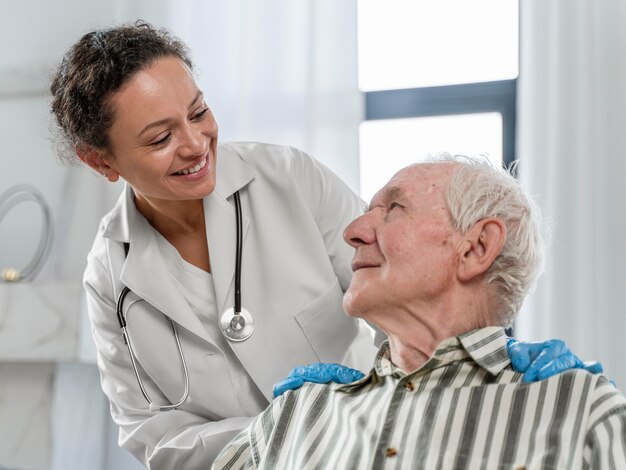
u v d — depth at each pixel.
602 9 2.70
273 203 1.57
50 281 2.97
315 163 1.60
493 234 1.13
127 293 1.56
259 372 1.50
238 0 3.10
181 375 1.55
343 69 2.96
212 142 1.41
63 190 3.13
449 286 1.15
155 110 1.33
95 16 3.20
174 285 1.53
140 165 1.37
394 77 3.07
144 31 1.40
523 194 1.19
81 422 3.05
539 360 1.09
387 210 1.20
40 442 3.06
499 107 2.93
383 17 3.09
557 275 2.65
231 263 1.53
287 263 1.53
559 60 2.73
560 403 1.04
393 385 1.18
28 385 3.09
